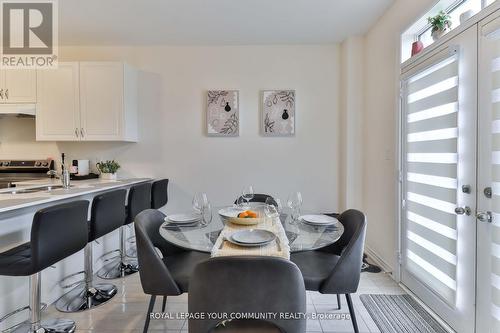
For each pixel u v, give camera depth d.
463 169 1.59
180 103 3.39
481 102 1.46
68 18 2.68
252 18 2.72
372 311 1.95
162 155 3.40
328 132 3.37
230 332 1.03
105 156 3.40
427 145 1.95
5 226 1.69
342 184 3.31
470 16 1.56
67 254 1.56
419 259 2.06
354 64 3.15
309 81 3.36
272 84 3.36
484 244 1.45
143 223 1.67
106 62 3.04
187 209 3.41
